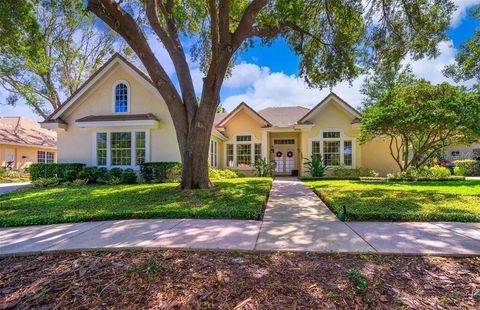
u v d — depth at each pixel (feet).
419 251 12.46
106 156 49.08
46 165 47.21
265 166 60.49
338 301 8.71
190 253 12.74
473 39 41.22
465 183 41.73
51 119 49.60
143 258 12.22
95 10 28.58
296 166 67.31
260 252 12.67
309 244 13.65
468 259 11.78
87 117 49.19
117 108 49.98
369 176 55.16
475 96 43.93
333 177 54.24
